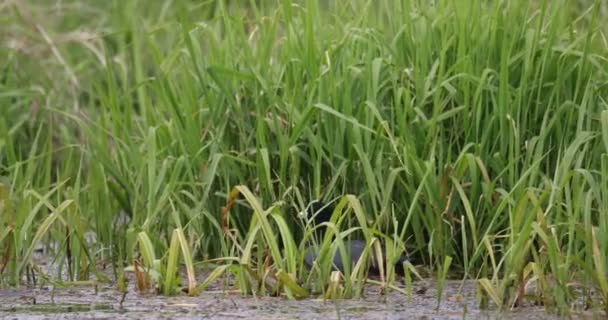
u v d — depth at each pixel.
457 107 13.79
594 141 13.61
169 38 20.09
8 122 18.12
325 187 14.04
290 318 11.33
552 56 14.04
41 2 22.28
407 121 13.85
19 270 13.26
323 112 13.85
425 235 13.94
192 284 12.50
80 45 21.03
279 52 15.51
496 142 13.77
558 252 11.95
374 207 13.16
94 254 14.11
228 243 13.96
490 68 14.01
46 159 16.52
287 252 12.41
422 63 13.84
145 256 12.80
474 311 11.62
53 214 13.36
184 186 14.23
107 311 11.81
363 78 13.91
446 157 13.92
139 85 14.90
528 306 11.74
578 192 12.24
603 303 11.52
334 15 14.62
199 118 14.41
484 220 13.52
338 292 12.15
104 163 14.53
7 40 19.62
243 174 14.20
